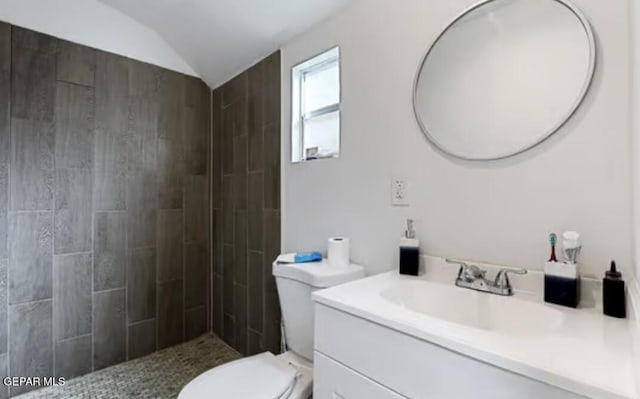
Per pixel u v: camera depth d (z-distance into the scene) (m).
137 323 2.23
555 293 0.93
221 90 2.47
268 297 2.03
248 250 2.20
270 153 2.02
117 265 2.15
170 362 2.17
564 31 0.97
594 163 0.92
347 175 1.58
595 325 0.79
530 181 1.03
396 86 1.38
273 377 1.25
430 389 0.75
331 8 1.62
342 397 0.96
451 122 1.21
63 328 1.95
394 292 1.12
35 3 1.85
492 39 1.12
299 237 1.83
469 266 1.12
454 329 0.76
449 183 1.22
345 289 1.10
